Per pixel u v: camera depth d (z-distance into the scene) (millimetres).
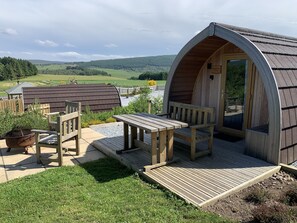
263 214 2865
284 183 4098
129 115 5512
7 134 5656
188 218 2971
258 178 4102
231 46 6531
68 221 2885
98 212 3068
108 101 12688
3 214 3051
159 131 4297
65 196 3480
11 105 10539
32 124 6719
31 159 5121
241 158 5020
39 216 3000
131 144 5340
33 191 3617
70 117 5008
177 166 4582
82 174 4277
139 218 2953
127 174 4328
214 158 5020
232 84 6648
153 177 4066
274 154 4656
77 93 12305
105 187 3803
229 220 2910
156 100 12328
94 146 5938
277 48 5551
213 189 3668
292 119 4793
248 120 6336
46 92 11844
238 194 3670
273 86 4527
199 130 5543
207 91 7320
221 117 7031
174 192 3555
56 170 4434
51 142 4824
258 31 6387
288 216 2811
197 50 6434
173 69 6746
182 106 6137
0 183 3957
